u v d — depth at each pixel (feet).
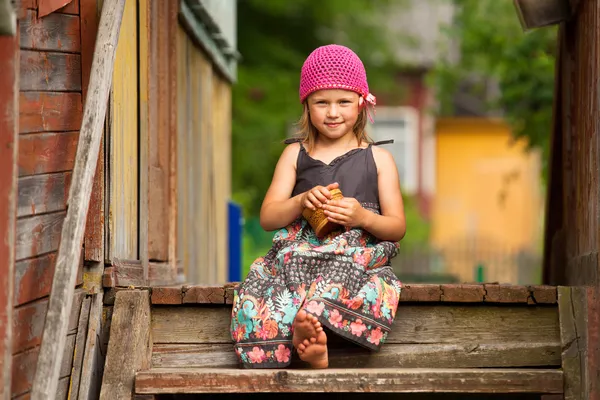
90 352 15.51
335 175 16.43
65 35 15.43
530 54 45.32
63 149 15.14
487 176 98.12
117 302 15.78
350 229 16.02
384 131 97.50
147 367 15.93
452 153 98.48
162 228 20.63
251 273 15.94
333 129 16.35
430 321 16.25
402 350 16.14
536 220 96.78
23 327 13.47
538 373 15.21
